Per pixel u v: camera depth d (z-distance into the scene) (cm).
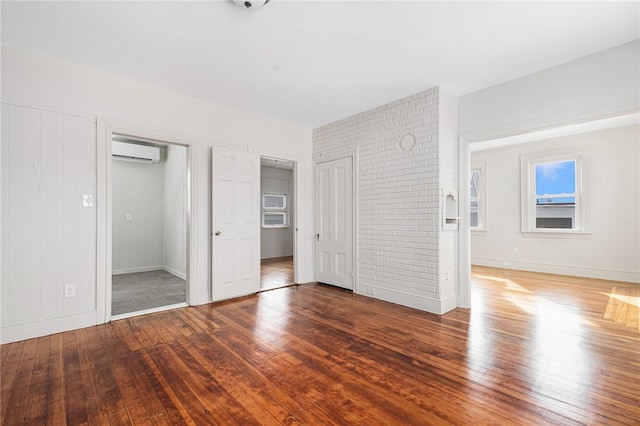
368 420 162
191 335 273
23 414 165
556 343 256
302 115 432
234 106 396
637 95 246
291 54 270
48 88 272
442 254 336
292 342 259
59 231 277
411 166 358
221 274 380
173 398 180
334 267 461
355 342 259
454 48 259
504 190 616
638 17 217
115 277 527
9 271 254
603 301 379
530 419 161
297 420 162
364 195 413
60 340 260
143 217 586
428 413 167
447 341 261
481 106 341
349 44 254
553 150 555
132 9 208
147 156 547
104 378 201
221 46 256
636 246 479
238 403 176
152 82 325
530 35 240
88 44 253
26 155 262
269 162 718
